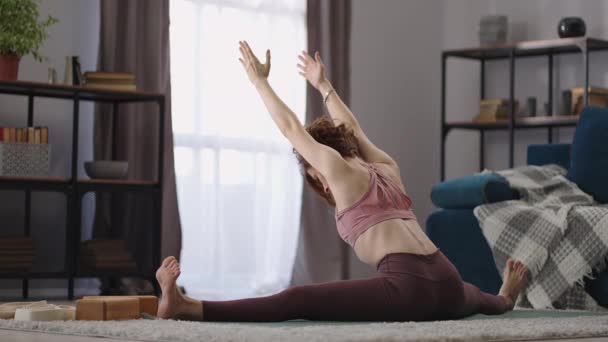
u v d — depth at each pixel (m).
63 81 4.84
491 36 6.38
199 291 5.49
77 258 4.52
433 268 2.55
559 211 3.91
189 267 5.47
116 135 5.00
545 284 3.85
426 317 2.54
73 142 4.52
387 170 2.76
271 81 5.91
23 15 4.38
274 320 2.49
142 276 4.71
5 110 4.82
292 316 2.50
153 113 5.10
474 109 6.89
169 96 5.23
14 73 4.39
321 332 2.08
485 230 4.09
